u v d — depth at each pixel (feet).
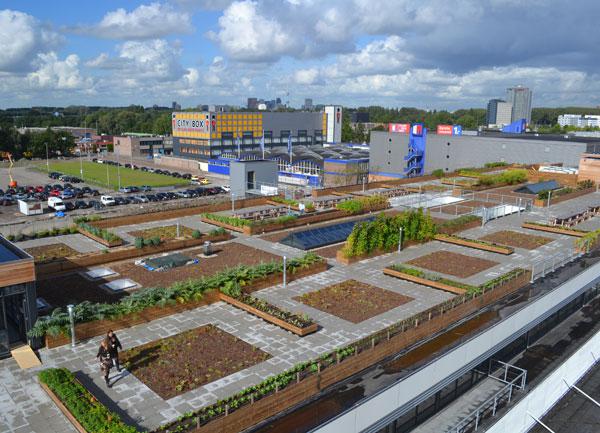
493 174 244.22
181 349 73.61
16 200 286.46
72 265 105.50
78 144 602.03
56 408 59.26
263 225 140.46
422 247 127.75
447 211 173.78
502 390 84.79
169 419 57.36
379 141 351.67
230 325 81.82
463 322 84.07
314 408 61.11
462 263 115.55
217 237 131.34
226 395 62.13
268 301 92.27
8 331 77.51
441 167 330.13
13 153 531.50
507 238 137.18
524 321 91.86
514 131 380.99
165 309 84.02
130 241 128.57
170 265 109.81
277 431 56.85
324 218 156.56
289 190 214.48
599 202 190.39
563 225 148.46
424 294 96.99
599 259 117.60
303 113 567.59
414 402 70.33
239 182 215.10
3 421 56.75
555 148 280.31
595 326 115.14
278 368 68.90
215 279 92.94
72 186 350.64
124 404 60.08
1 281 68.74
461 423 77.51
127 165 471.21
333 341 77.25
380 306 90.94
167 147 585.22
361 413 62.54
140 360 70.23
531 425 90.07
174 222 149.89
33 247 121.70
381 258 118.32
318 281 102.83
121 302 82.43
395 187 217.77
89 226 133.18
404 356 73.56
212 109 563.48
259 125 525.75
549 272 109.19
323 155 408.26
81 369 67.72
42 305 88.07
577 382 104.37
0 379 64.90
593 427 90.17
